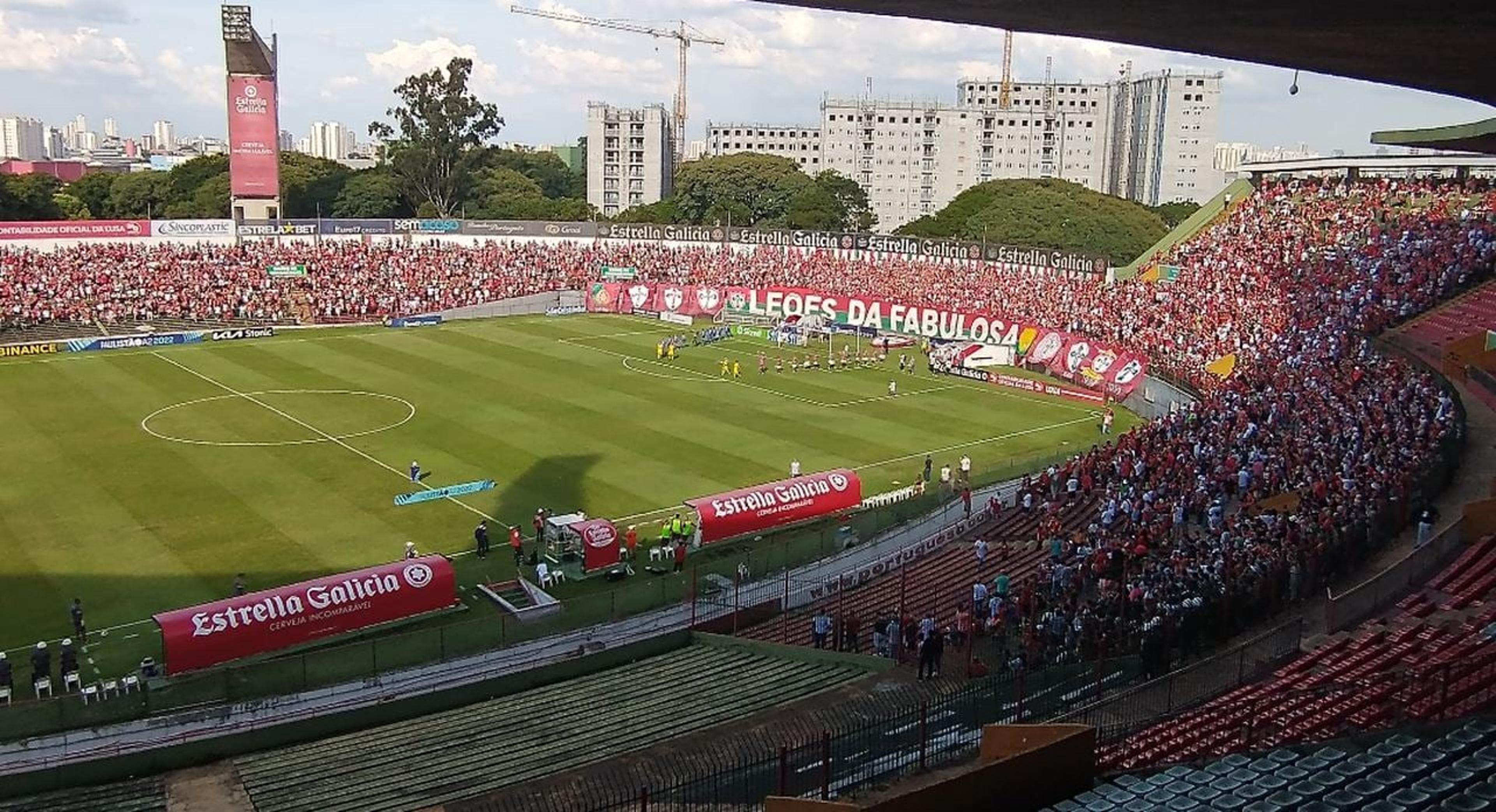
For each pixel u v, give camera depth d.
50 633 38.62
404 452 61.34
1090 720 24.19
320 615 37.03
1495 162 88.75
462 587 43.56
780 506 50.34
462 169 166.00
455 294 112.25
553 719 31.08
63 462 58.09
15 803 27.58
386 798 26.34
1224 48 21.50
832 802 17.20
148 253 109.19
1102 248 154.88
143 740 30.42
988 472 58.75
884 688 30.88
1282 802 17.70
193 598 41.75
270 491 54.22
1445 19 18.02
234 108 118.25
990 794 17.55
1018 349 91.19
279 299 105.50
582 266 122.06
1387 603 32.28
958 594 39.78
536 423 68.56
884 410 75.56
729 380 83.25
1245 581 32.53
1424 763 19.12
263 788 27.97
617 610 40.19
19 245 104.31
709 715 30.59
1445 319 68.00
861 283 113.06
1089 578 37.31
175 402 71.69
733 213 181.12
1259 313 80.31
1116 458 53.12
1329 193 97.00
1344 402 53.22
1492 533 35.75
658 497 55.19
